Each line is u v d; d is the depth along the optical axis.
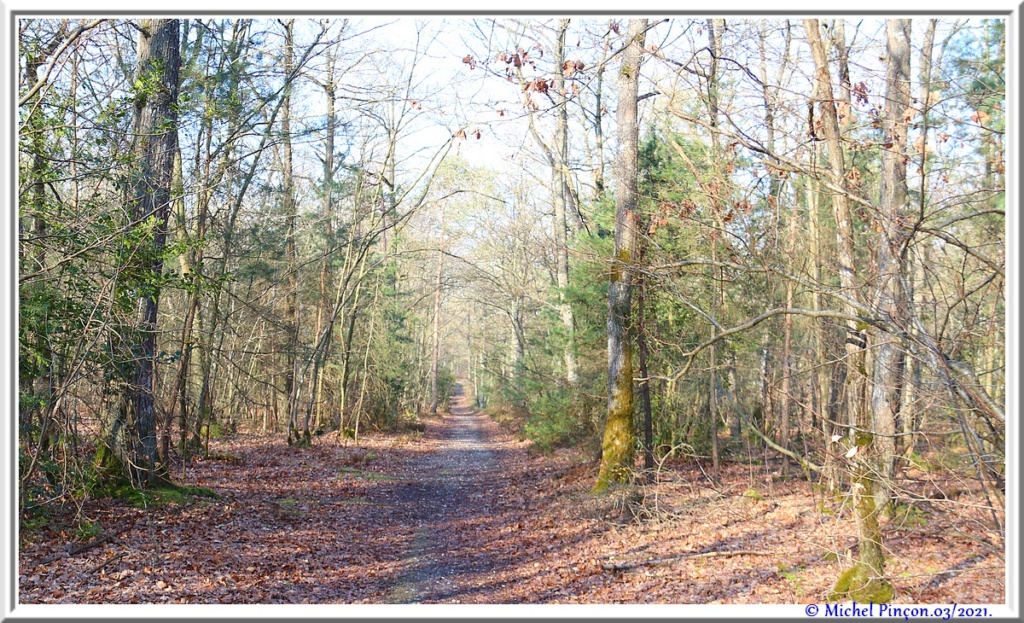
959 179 6.62
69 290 8.77
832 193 6.71
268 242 19.86
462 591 8.41
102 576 7.57
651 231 9.19
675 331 15.37
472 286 37.53
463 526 12.23
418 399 40.44
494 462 21.62
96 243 8.13
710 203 7.79
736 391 15.45
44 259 8.65
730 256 7.86
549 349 20.39
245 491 13.36
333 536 10.73
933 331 6.27
